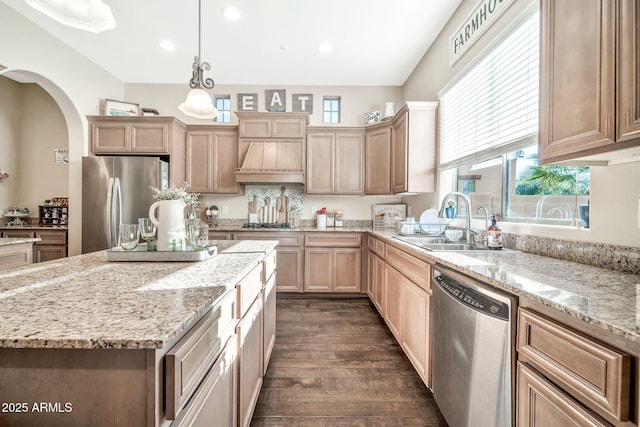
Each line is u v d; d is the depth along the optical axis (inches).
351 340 96.0
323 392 68.8
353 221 166.2
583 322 28.5
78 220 139.1
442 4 100.1
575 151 41.9
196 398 29.4
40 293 33.1
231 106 166.6
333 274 141.9
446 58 111.3
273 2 99.3
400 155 128.2
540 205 69.4
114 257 52.3
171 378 23.8
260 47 127.6
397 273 89.7
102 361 23.0
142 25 113.0
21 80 158.1
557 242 58.3
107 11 53.4
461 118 101.7
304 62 140.5
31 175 162.4
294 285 142.1
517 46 72.6
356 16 106.5
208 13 105.3
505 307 39.4
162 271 44.9
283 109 166.1
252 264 51.8
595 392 26.3
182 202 56.5
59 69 125.0
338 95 167.0
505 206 82.4
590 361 26.9
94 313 26.9
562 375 30.0
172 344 25.4
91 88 141.7
